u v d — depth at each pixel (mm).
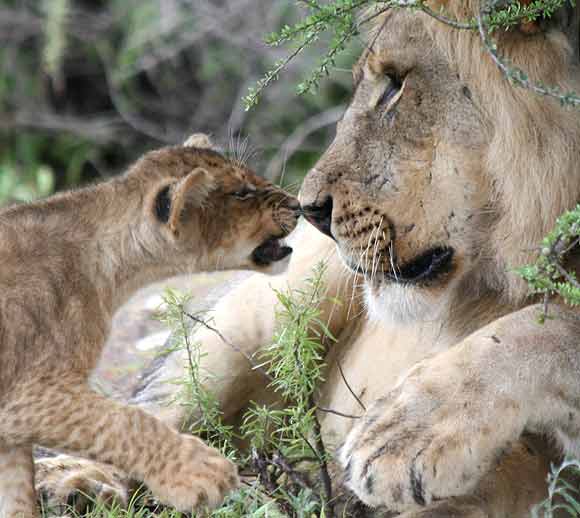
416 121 8094
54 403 7898
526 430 7453
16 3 20594
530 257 7867
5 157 20000
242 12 20047
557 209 7754
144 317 12031
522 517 7488
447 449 7141
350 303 9289
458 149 7992
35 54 20672
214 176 9000
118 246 8570
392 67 8164
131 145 20406
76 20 20781
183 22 20219
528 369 7199
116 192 8695
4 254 8117
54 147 20219
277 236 9234
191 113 20547
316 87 8211
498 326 7414
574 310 7469
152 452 7734
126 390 10625
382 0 7789
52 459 8977
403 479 7219
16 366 7918
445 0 7879
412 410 7359
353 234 8258
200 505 7672
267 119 19469
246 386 9602
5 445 8023
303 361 8094
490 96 7816
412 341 8695
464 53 7836
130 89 20609
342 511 7996
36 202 8609
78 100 21109
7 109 20344
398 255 8172
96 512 8117
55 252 8281
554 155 7703
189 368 8648
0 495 8031
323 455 8039
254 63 19828
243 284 9781
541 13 7645
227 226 9023
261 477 8086
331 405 9312
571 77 7734
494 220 8016
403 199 8133
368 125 8281
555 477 7023
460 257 8109
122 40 20734
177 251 8812
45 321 8047
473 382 7258
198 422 8602
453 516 7461
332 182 8305
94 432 7832
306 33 8109
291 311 8219
